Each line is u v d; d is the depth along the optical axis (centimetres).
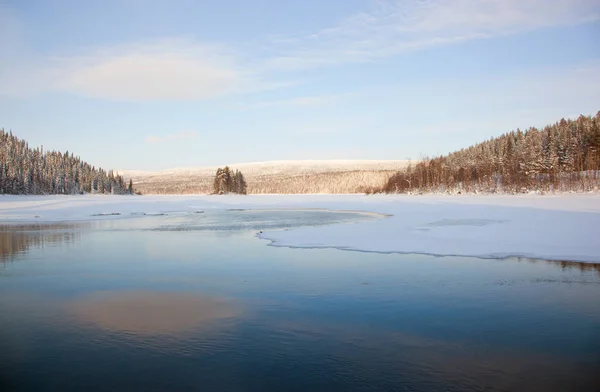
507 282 1511
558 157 8794
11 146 11725
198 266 1878
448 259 1933
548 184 7431
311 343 984
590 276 1590
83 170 13488
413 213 4081
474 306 1245
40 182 11312
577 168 8238
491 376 818
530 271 1677
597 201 4612
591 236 2312
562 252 1994
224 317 1175
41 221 4541
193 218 4641
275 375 830
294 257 2048
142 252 2294
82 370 866
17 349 977
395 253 2097
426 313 1187
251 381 808
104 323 1143
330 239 2545
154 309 1260
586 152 8700
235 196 11906
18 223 4300
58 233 3300
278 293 1408
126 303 1325
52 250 2411
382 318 1151
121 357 925
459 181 10238
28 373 857
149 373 848
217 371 852
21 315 1220
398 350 941
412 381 800
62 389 790
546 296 1338
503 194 7506
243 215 4972
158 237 2947
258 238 2781
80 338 1038
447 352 929
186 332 1066
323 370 848
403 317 1158
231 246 2442
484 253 2030
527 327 1076
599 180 7038
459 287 1451
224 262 1956
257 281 1575
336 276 1633
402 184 11250
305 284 1516
